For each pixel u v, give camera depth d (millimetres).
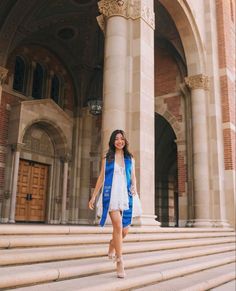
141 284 3926
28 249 4008
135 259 4777
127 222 3842
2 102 14250
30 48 16031
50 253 3883
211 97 13062
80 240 4785
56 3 14141
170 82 14398
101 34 16547
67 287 3123
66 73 17875
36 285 3125
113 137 4000
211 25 13805
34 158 15391
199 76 12914
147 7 8453
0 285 2816
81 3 14547
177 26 12852
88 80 17953
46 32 15938
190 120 13344
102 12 8297
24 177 15016
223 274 5676
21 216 14547
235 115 13977
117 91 7633
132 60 7949
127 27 8172
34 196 15320
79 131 17578
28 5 13500
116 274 3957
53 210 15891
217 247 8312
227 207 12477
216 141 12617
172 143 22844
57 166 16391
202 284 4641
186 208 12805
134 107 7625
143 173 7277
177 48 14047
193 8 12844
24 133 14219
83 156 17234
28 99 15461
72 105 17859
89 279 3572
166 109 14234
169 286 4172
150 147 7637
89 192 16969
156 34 14617
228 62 14125
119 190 3754
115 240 3748
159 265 5172
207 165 12430
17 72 15438
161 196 24781
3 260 3357
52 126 15812
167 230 7754
